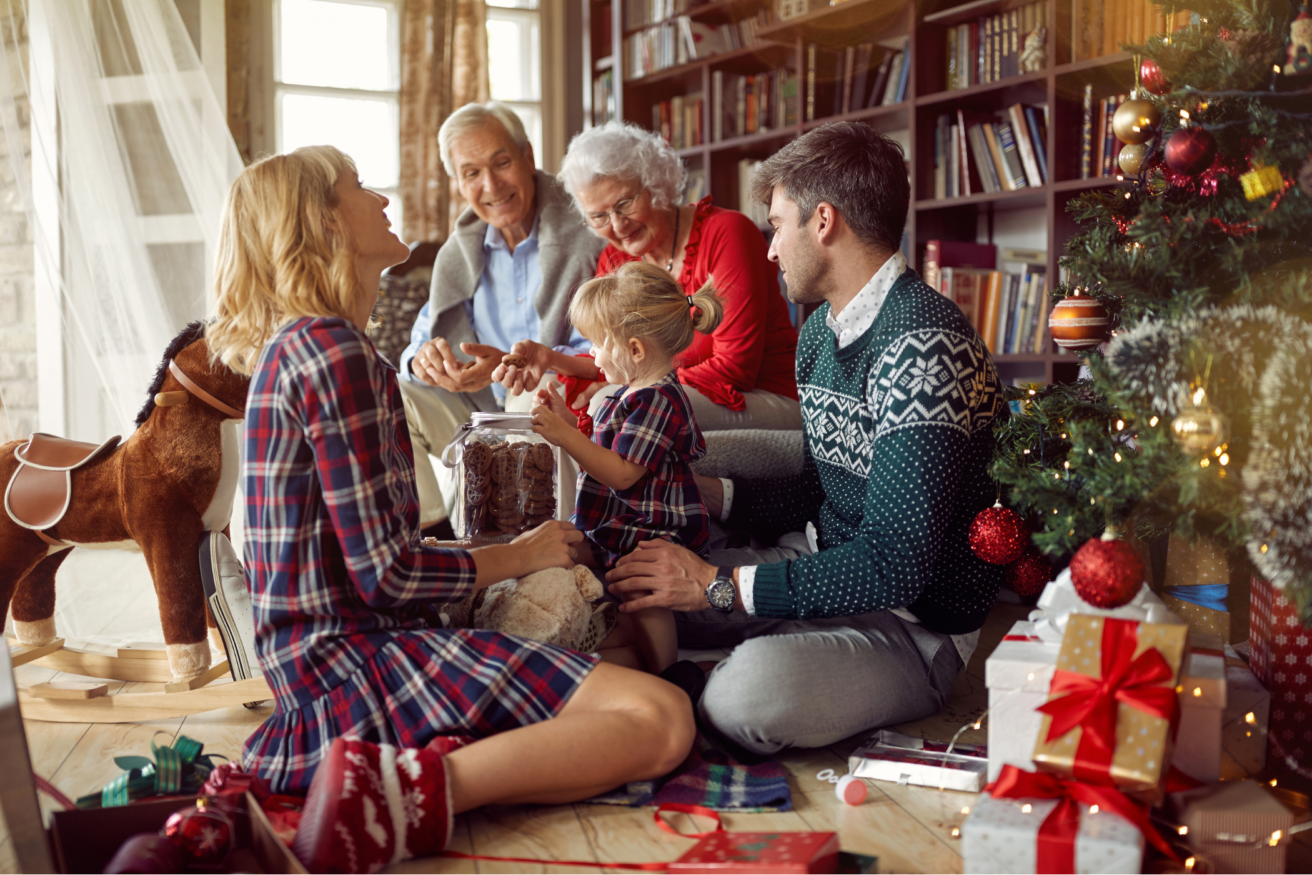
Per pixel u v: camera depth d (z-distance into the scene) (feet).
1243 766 4.64
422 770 3.96
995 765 4.17
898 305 5.14
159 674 6.51
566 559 5.16
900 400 4.95
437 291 9.21
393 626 4.58
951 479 4.90
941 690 5.60
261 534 4.41
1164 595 5.60
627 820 4.40
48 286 8.18
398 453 4.67
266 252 4.66
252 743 4.57
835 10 10.38
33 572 6.57
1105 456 4.29
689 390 7.55
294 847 3.82
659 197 7.94
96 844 3.87
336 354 4.27
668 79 12.55
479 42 13.38
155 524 5.94
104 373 8.28
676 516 5.79
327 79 13.30
